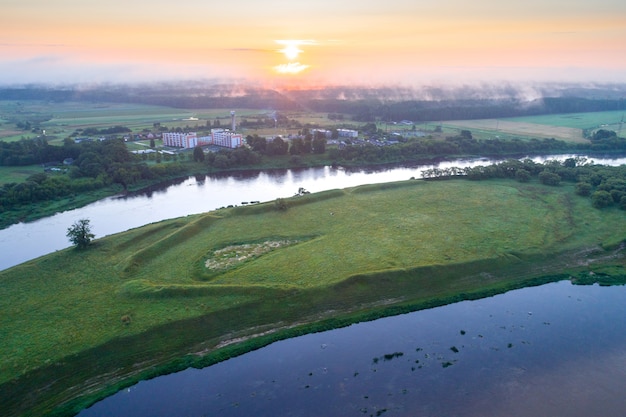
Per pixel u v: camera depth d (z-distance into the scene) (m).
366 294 97.06
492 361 78.06
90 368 75.38
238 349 80.88
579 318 90.69
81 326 83.56
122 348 79.25
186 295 93.06
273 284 97.12
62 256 111.56
